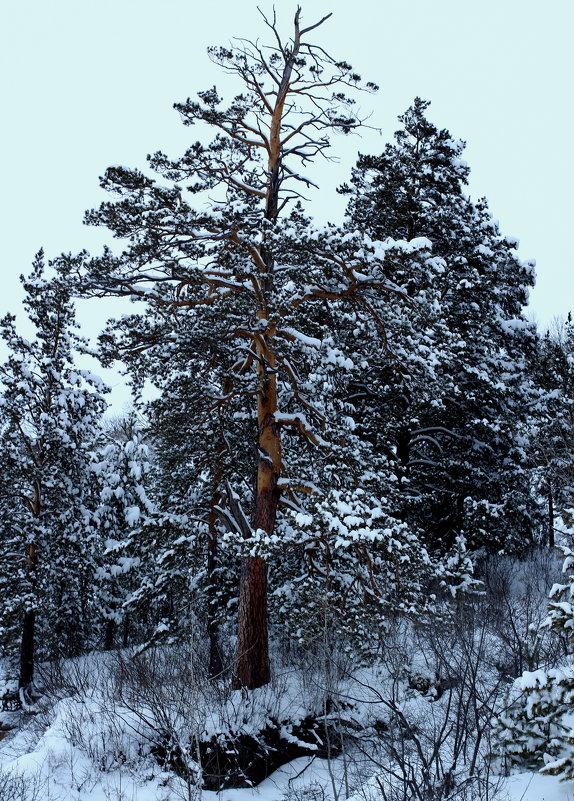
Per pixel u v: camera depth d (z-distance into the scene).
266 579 15.72
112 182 14.80
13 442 22.03
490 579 20.91
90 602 23.59
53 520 22.17
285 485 15.98
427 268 14.58
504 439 22.61
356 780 11.63
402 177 21.97
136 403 16.78
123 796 11.84
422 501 21.94
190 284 15.27
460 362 20.59
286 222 14.27
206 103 16.52
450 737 11.75
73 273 15.16
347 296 15.41
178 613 17.09
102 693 15.15
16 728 18.70
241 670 14.92
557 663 12.03
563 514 8.42
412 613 13.77
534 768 8.96
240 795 12.60
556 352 25.91
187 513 17.33
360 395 20.02
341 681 14.88
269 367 15.62
